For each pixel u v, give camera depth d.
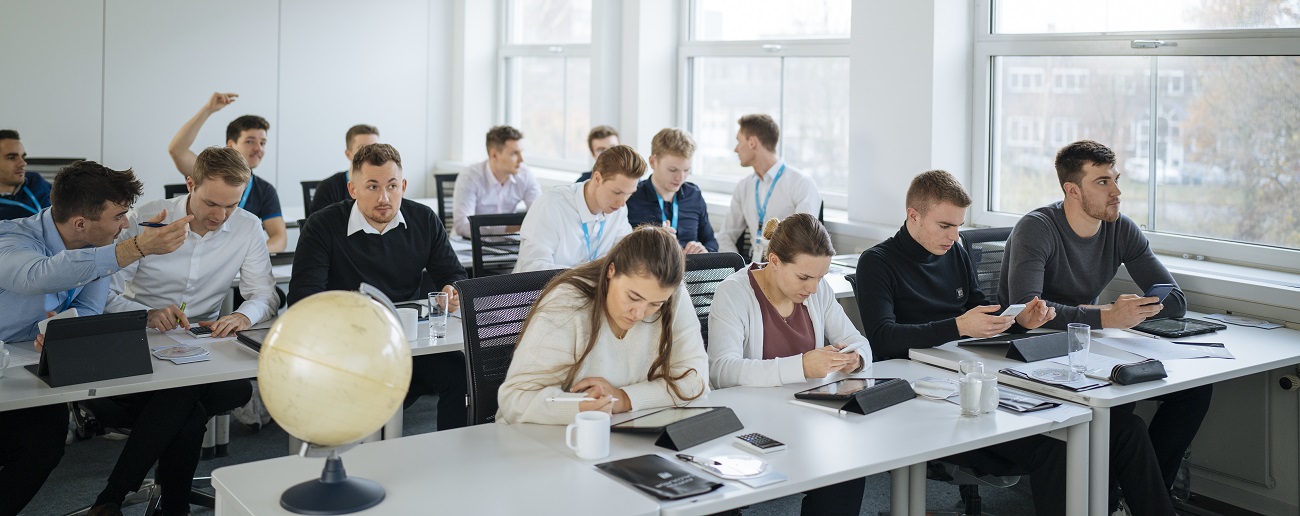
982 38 4.34
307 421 1.66
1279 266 3.51
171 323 3.02
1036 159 4.24
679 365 2.37
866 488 3.54
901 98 4.43
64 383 2.43
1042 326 3.16
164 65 6.43
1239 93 3.57
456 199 5.51
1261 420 3.25
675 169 4.49
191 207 3.27
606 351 2.29
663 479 1.87
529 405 2.20
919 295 3.11
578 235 3.75
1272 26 3.46
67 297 2.99
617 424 2.15
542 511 1.74
